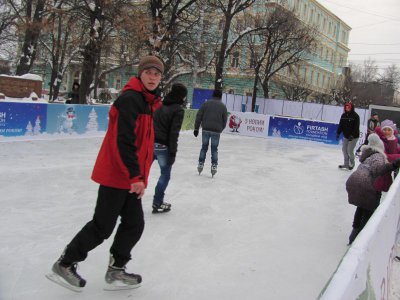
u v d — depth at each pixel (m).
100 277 3.18
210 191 6.48
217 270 3.54
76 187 5.93
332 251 4.30
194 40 21.03
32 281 3.02
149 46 16.00
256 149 13.08
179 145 11.91
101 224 2.73
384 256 2.64
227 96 31.11
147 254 3.75
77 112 10.80
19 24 15.44
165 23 18.17
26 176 6.32
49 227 4.22
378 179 4.96
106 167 2.67
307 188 7.53
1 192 5.36
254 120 17.56
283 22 27.64
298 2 47.16
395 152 6.21
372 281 2.05
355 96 49.19
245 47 33.81
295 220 5.35
